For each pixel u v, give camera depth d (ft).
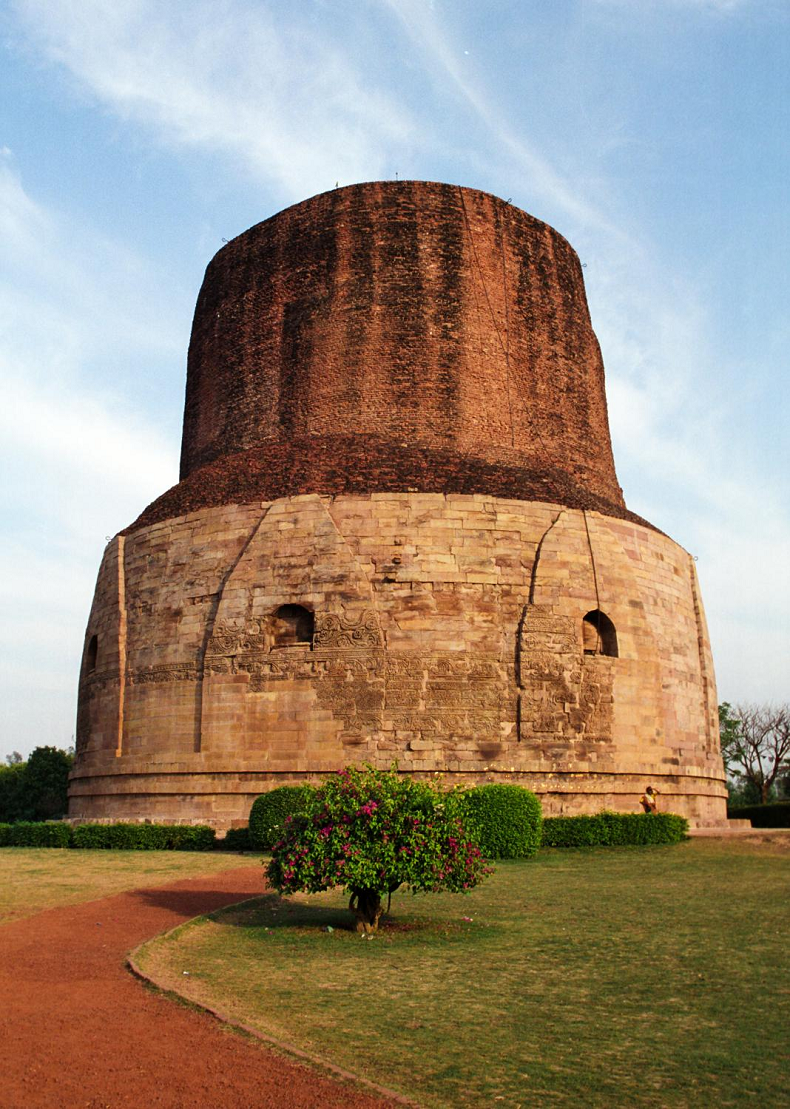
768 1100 26.86
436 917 54.95
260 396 128.16
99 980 39.50
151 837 90.43
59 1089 27.30
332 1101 26.89
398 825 50.67
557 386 131.44
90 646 120.16
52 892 62.28
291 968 42.70
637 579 109.19
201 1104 26.55
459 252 128.98
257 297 133.49
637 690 104.73
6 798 197.16
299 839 51.49
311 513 102.68
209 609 104.58
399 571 99.66
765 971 40.70
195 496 113.91
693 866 73.61
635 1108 26.48
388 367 122.93
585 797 97.71
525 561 102.42
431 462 110.22
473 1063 30.12
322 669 97.66
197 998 37.04
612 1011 35.60
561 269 138.10
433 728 95.55
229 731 99.14
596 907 56.90
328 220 131.23
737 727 285.64
